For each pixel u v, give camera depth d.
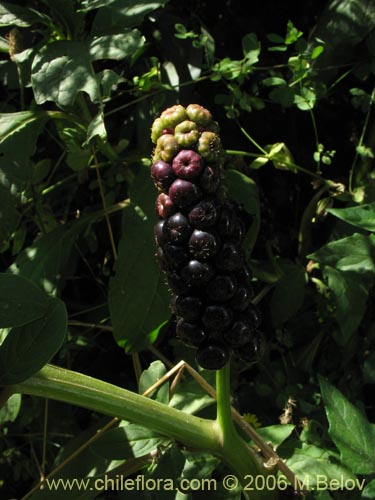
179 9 0.31
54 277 0.28
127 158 0.29
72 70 0.24
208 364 0.19
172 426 0.22
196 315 0.19
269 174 0.33
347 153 0.32
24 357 0.20
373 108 0.30
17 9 0.26
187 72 0.30
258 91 0.31
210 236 0.18
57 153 0.33
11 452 0.32
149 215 0.26
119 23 0.25
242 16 0.32
